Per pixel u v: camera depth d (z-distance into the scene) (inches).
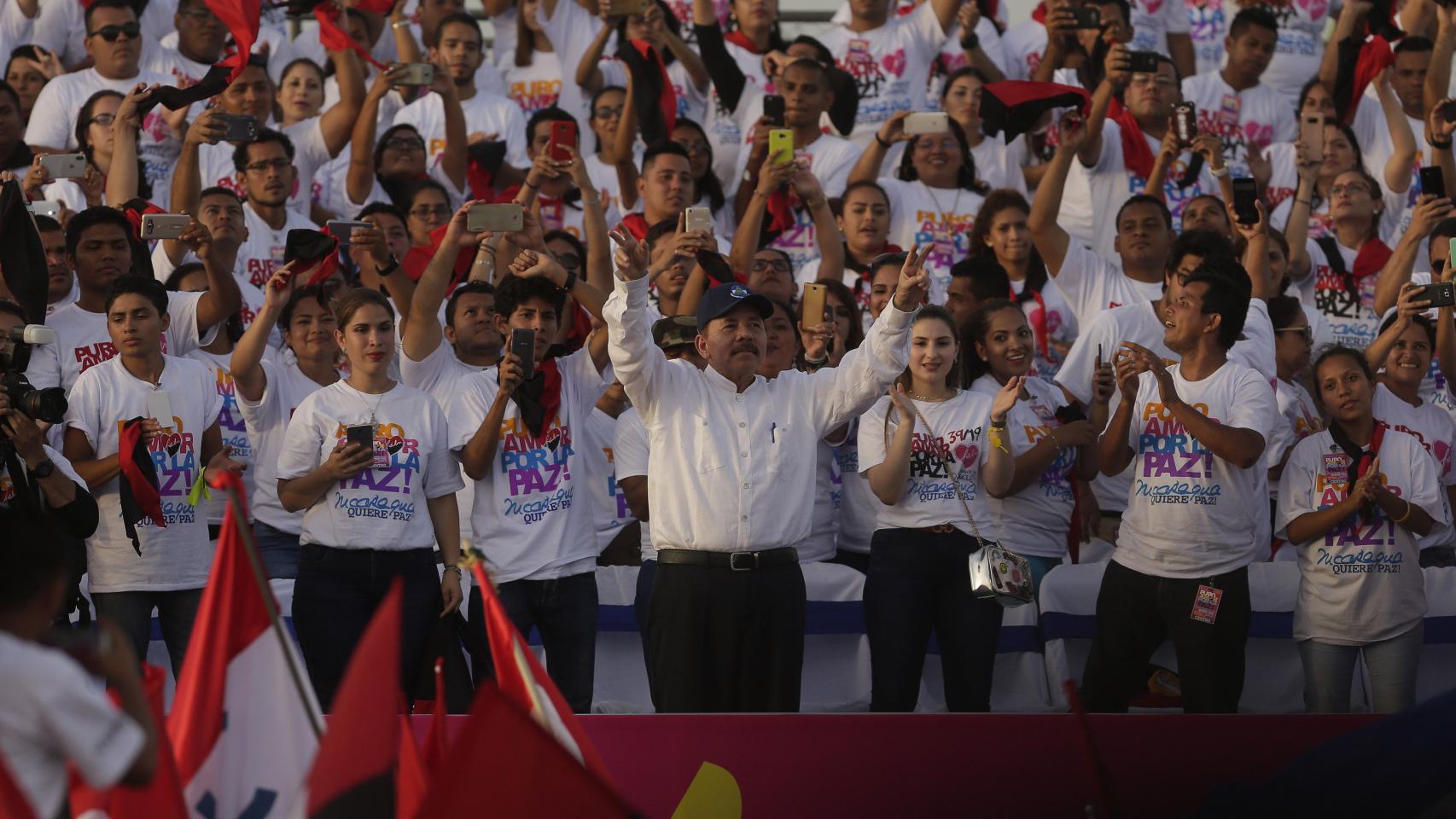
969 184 1183.6
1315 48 1448.1
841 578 876.0
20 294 803.4
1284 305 1029.2
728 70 1282.0
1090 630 887.7
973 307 970.1
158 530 779.4
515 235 871.1
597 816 380.5
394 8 1315.2
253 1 996.6
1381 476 795.4
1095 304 1049.5
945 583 796.0
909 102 1330.0
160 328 808.3
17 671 359.3
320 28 1213.7
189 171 989.8
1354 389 829.8
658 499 739.4
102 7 1224.8
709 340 748.0
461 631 790.5
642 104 1173.1
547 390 807.1
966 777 642.2
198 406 813.2
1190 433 776.9
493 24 1412.4
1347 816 550.3
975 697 786.2
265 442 872.9
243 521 424.8
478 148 1193.4
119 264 887.7
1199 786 642.8
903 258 965.2
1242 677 784.3
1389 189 1323.8
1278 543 981.8
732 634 726.5
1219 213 1116.5
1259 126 1344.7
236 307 928.3
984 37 1384.1
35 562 392.5
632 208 1201.4
